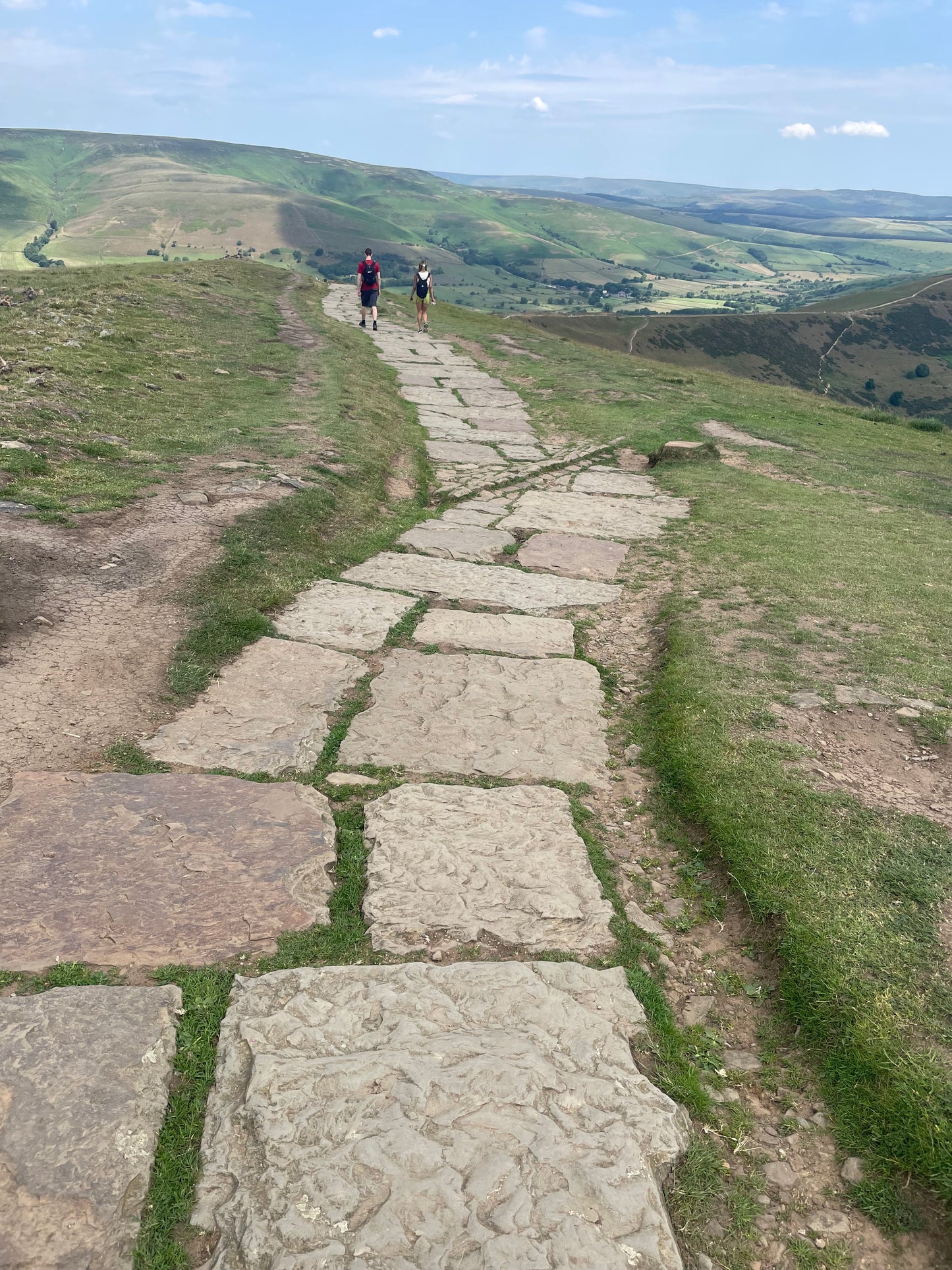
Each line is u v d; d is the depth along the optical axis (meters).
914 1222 2.85
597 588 8.90
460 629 7.45
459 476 12.94
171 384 14.41
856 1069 3.30
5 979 3.38
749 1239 2.81
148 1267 2.51
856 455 16.50
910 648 7.03
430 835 4.59
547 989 3.59
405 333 26.11
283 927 3.84
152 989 3.39
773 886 4.26
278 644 6.68
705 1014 3.77
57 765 4.74
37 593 6.52
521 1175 2.77
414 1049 3.22
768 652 6.96
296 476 10.34
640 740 5.95
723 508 11.78
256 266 32.69
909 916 4.00
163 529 8.12
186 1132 2.93
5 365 12.56
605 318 151.88
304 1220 2.60
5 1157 2.69
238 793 4.70
